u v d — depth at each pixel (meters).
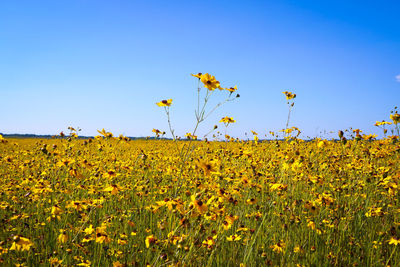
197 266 1.11
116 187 1.37
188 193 1.23
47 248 1.25
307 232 1.31
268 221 1.35
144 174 1.85
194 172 1.70
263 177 1.56
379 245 1.28
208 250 1.15
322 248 1.25
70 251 1.18
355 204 1.41
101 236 1.16
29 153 2.54
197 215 1.09
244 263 1.14
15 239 1.04
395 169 1.54
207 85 1.20
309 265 1.18
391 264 1.18
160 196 1.63
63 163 1.44
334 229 1.29
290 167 1.48
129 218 1.40
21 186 1.70
